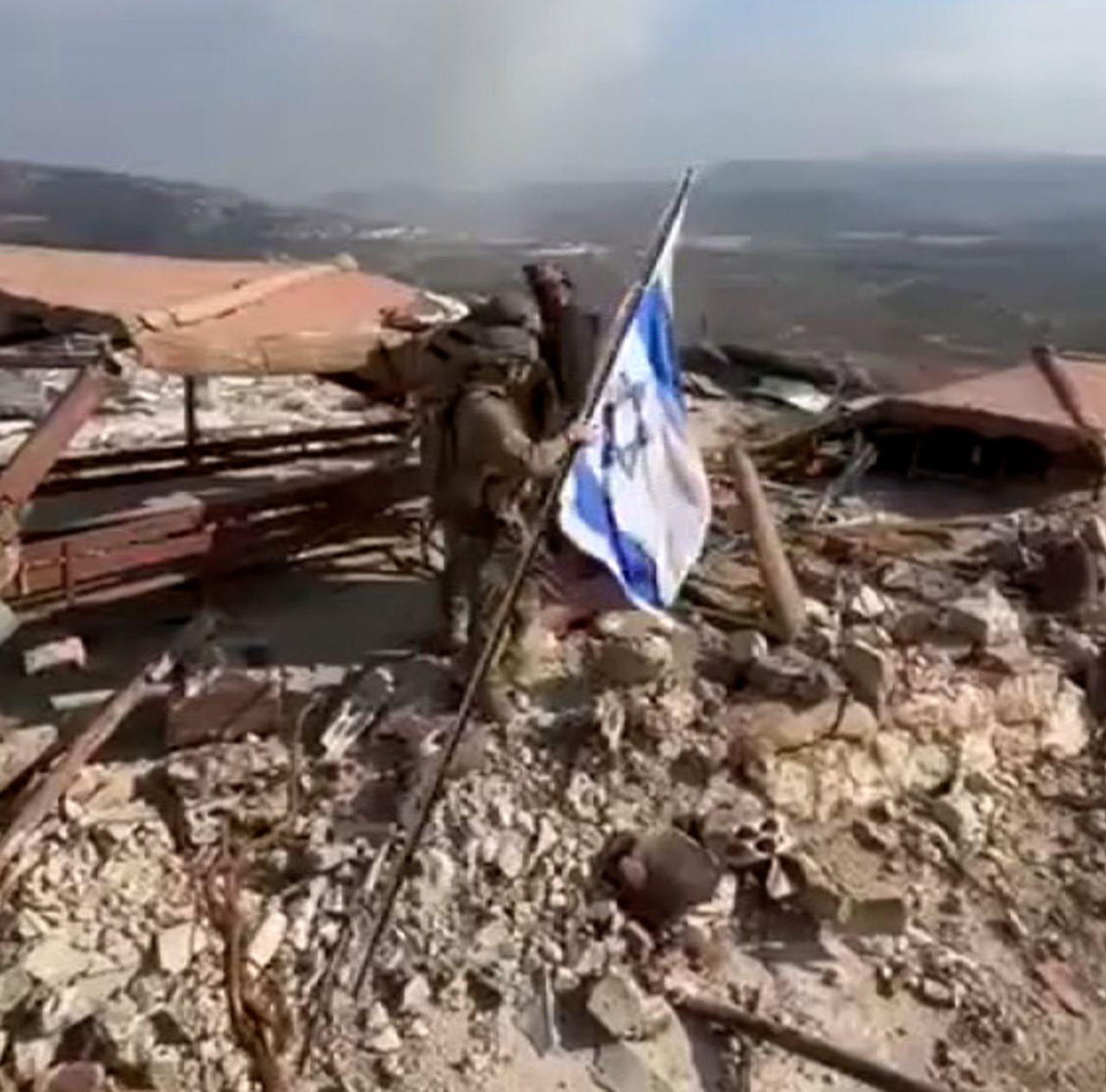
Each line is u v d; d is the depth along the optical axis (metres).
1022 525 11.38
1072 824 8.73
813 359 17.69
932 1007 7.55
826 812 8.30
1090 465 12.24
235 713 7.95
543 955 7.21
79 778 7.60
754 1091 6.98
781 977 7.50
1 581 7.91
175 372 8.52
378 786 7.80
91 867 7.25
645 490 8.27
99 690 8.41
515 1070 6.85
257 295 9.41
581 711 8.23
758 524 9.66
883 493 12.48
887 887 8.00
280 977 6.98
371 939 6.41
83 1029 6.71
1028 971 7.84
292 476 10.64
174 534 8.79
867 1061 6.98
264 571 9.88
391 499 9.71
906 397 13.08
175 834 7.46
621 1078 6.89
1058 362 13.52
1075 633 9.93
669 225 8.37
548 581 8.95
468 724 8.05
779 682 8.55
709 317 42.88
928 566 10.54
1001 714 9.11
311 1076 6.68
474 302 9.66
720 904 7.53
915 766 8.64
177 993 6.84
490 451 8.04
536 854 7.58
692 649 8.80
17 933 6.94
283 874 7.37
